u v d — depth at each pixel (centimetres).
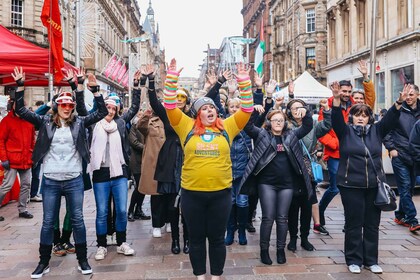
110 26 5369
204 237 414
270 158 502
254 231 659
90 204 871
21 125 750
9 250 566
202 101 402
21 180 757
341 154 492
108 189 540
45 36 3145
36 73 776
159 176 544
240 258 527
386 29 2369
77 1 1435
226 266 497
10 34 758
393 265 495
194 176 395
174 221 550
